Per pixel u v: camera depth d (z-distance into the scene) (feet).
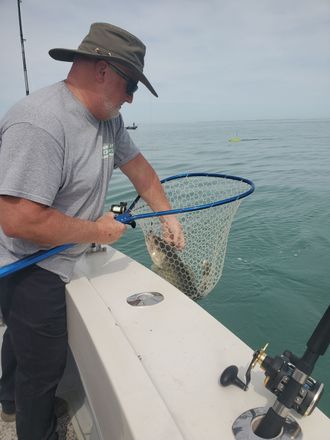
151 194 7.63
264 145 78.02
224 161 51.37
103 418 4.59
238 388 3.99
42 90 5.16
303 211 25.03
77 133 5.18
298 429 3.35
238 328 12.62
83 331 5.17
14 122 4.71
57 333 5.94
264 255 18.08
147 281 6.47
